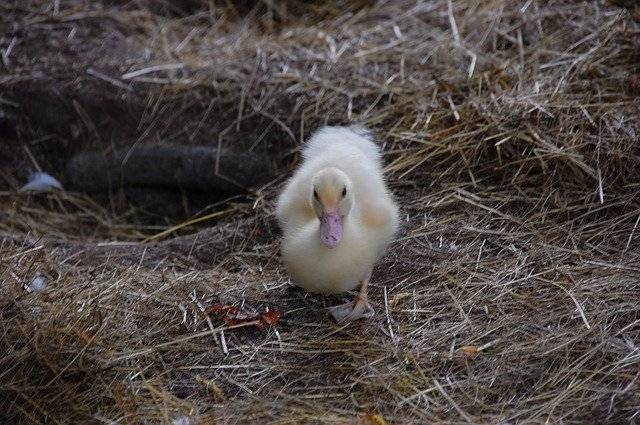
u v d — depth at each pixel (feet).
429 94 30.86
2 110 33.91
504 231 25.88
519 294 23.45
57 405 21.20
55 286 24.70
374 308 23.68
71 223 32.48
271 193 29.58
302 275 22.90
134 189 33.32
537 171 27.37
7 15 37.04
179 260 27.09
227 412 20.66
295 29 37.29
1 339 22.50
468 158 28.17
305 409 20.63
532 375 20.93
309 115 31.32
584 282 23.45
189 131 32.68
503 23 34.22
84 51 35.53
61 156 33.88
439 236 26.03
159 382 21.59
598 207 25.93
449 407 20.42
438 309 23.32
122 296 24.23
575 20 33.35
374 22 37.11
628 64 30.37
